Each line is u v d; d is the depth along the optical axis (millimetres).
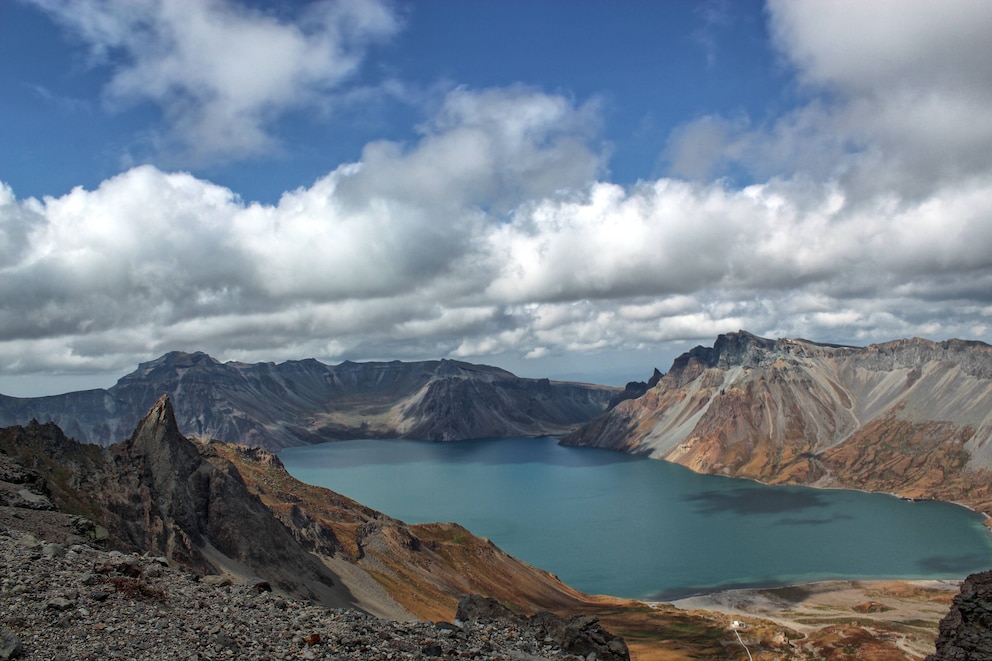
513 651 41406
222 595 39719
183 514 145500
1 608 31172
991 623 67125
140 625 32031
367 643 34750
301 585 152375
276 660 30484
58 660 27125
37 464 125500
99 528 60344
